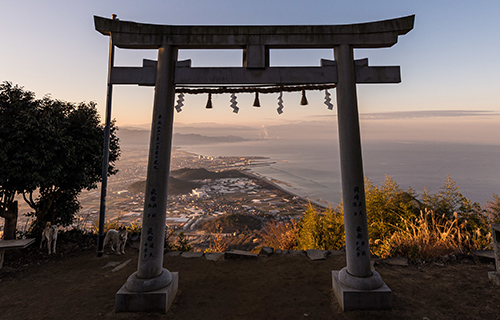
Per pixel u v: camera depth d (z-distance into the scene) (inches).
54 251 188.7
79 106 222.2
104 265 169.8
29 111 178.4
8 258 176.1
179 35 128.2
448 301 115.0
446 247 175.8
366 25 126.8
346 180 119.9
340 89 124.8
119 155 240.1
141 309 110.1
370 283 111.3
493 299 114.7
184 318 107.3
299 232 316.8
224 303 120.1
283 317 107.7
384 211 261.4
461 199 230.7
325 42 127.3
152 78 127.1
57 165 184.5
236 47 134.2
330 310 111.9
